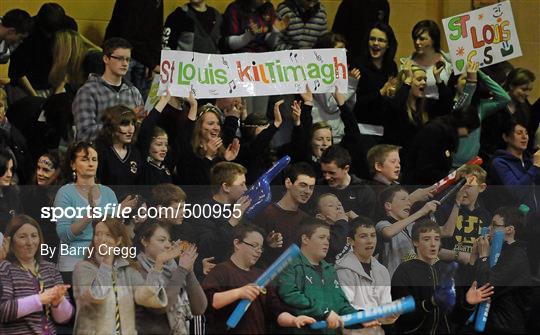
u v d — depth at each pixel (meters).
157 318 17.41
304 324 17.50
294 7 22.84
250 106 21.73
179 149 19.41
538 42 23.94
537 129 22.05
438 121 20.48
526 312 18.48
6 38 21.31
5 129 19.69
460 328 18.38
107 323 17.31
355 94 21.59
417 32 22.20
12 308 16.94
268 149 20.03
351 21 22.95
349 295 17.84
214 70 20.06
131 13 21.70
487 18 21.81
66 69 20.73
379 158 19.27
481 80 21.80
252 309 17.52
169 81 19.80
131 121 18.55
